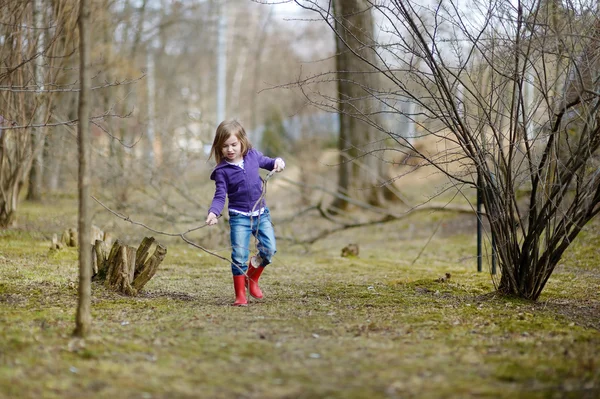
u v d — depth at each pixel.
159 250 5.58
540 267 5.35
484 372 3.18
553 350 3.62
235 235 5.22
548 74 5.30
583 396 2.84
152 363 3.32
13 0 6.82
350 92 11.57
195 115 13.22
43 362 3.30
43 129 8.87
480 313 4.71
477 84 5.32
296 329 4.10
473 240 10.44
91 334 3.86
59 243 7.75
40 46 7.78
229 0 28.17
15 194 9.26
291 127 27.77
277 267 8.09
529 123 5.02
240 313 4.66
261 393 2.88
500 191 5.28
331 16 4.97
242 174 5.27
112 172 10.81
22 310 4.54
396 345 3.70
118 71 15.22
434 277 7.01
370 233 12.23
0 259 6.90
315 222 13.40
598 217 9.09
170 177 11.20
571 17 4.75
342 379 3.06
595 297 5.68
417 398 2.81
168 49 30.88
